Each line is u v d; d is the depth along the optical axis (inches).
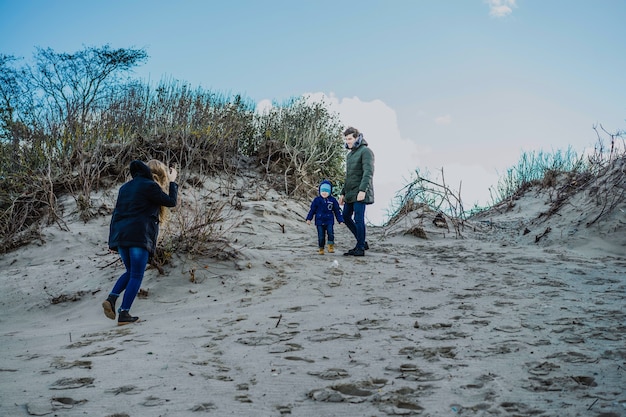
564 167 540.1
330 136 636.1
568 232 343.9
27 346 181.6
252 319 195.6
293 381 131.6
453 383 125.3
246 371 140.6
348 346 157.8
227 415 112.8
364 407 114.9
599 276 249.8
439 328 173.2
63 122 503.5
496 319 181.0
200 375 138.2
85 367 148.4
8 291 270.7
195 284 249.6
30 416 114.3
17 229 396.8
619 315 179.8
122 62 639.8
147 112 570.3
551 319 177.9
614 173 377.1
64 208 423.2
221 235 311.4
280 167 558.6
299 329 178.9
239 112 611.2
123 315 203.3
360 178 315.3
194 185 465.7
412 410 112.0
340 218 323.0
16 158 475.2
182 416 112.7
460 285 240.4
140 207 207.3
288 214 444.8
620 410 106.8
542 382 123.6
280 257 294.8
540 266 276.1
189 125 539.8
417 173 429.7
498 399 115.3
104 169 458.3
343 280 255.6
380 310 200.2
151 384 132.3
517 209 486.6
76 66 617.3
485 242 363.6
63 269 301.6
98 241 369.1
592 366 132.3
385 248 342.3
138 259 205.0
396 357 145.9
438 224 400.5
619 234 321.7
